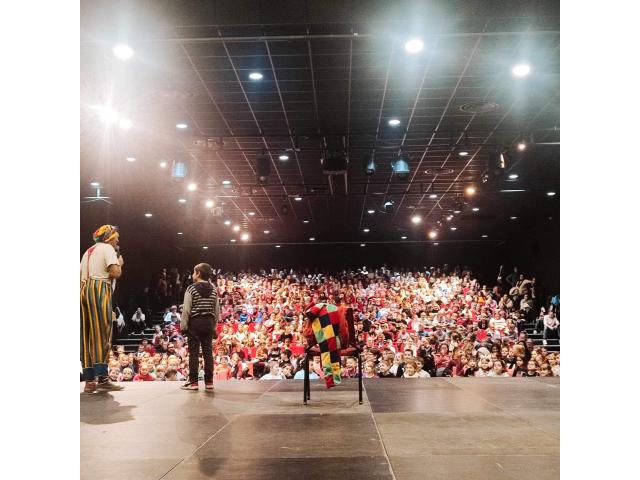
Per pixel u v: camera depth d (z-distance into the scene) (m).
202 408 5.09
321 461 3.15
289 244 32.25
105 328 5.95
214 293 6.71
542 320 20.09
